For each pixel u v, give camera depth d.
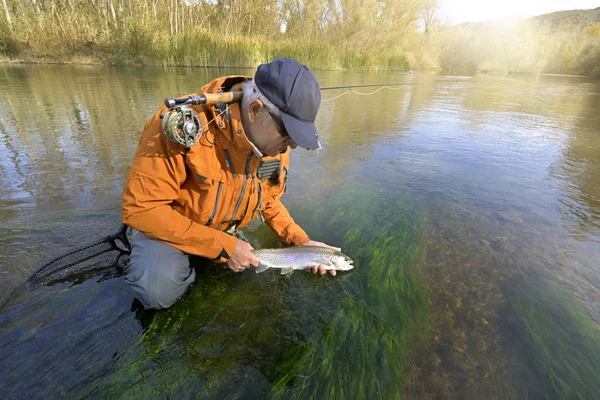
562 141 6.76
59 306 2.17
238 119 1.96
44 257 2.58
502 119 8.88
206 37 20.05
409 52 40.12
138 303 2.24
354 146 5.95
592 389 1.80
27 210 3.21
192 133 1.83
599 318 2.26
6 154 4.62
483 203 3.90
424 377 1.83
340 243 3.10
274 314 2.24
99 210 3.27
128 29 19.69
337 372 1.84
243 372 1.82
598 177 4.81
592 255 2.95
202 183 2.07
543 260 2.87
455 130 7.46
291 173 4.56
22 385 1.67
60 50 19.34
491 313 2.29
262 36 26.39
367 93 13.52
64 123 6.26
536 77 29.39
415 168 4.97
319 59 24.22
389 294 2.48
